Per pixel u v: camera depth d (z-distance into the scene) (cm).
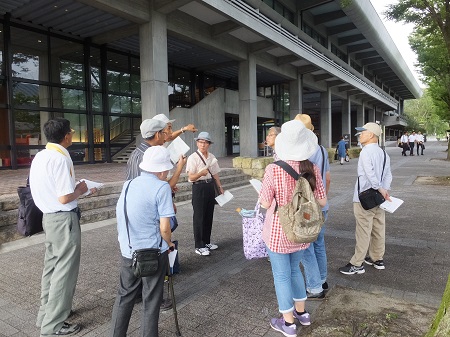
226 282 397
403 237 551
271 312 326
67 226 293
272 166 274
